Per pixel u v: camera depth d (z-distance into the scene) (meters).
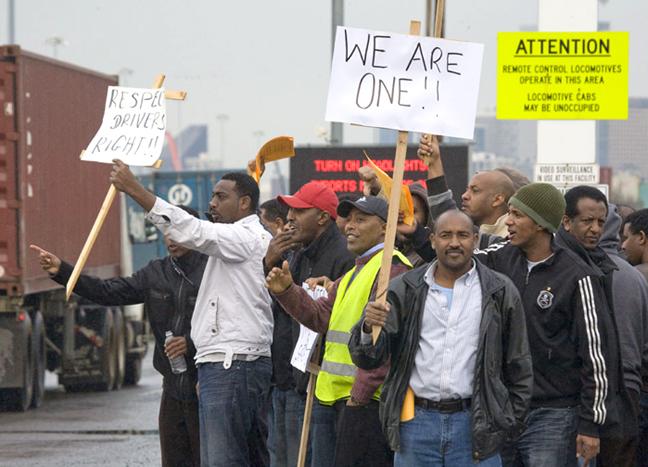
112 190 18.23
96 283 20.30
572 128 31.22
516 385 15.26
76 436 32.22
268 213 23.52
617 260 18.30
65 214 43.25
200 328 19.14
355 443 16.78
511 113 28.72
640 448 19.22
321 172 42.62
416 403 15.28
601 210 17.91
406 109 15.93
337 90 16.05
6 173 38.12
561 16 29.88
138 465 27.28
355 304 17.23
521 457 16.67
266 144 20.91
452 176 41.19
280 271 17.00
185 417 20.52
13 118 38.28
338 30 16.06
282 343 19.38
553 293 16.33
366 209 17.30
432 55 15.99
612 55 28.53
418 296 15.24
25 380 38.38
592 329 16.16
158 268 20.64
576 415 16.44
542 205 16.39
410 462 15.28
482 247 18.64
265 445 20.42
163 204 18.25
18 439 31.67
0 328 38.19
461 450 15.12
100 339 44.94
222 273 19.02
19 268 38.00
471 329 15.16
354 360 15.25
